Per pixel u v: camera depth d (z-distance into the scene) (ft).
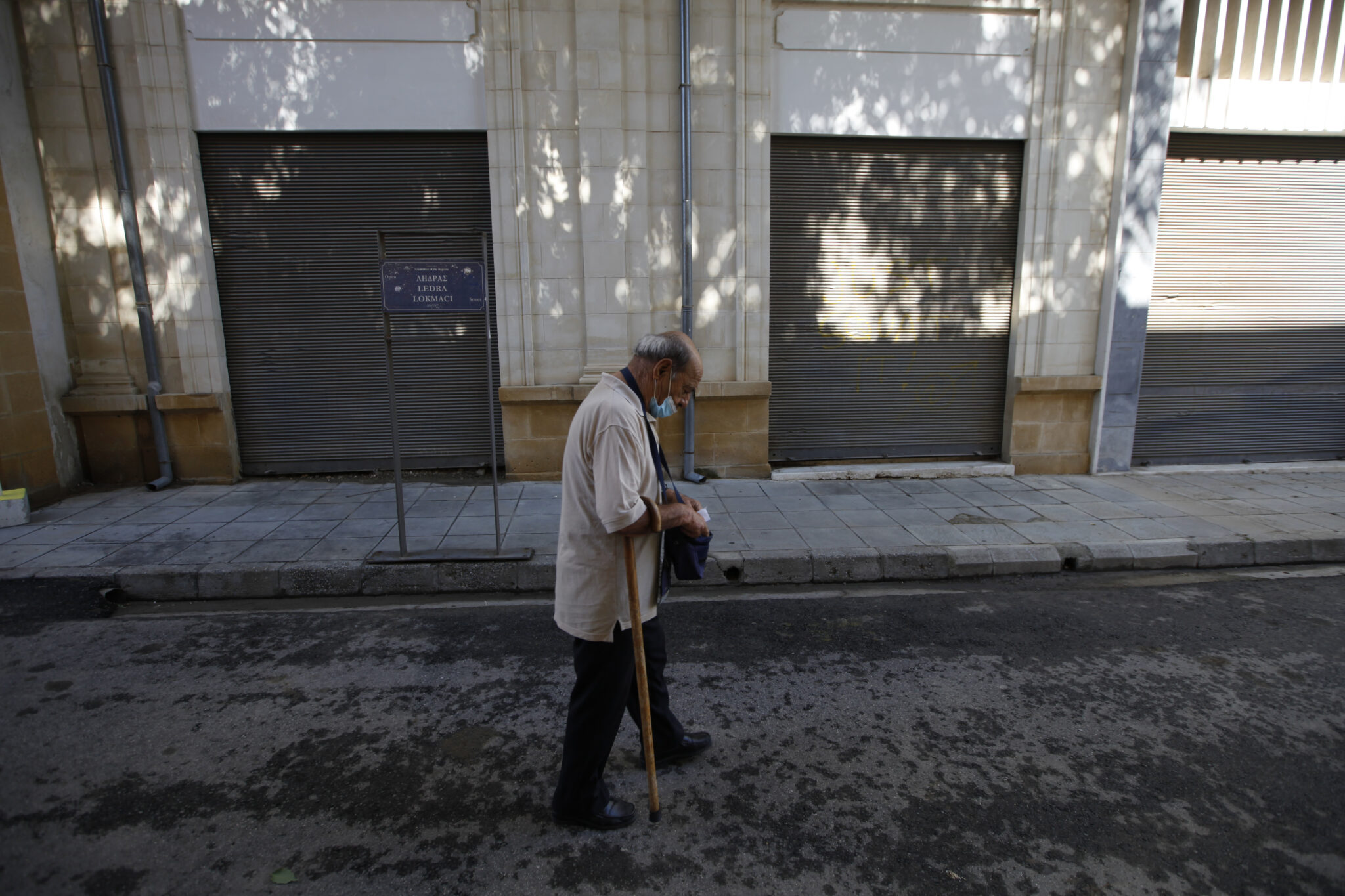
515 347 21.01
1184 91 22.22
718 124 20.65
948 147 22.02
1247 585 15.78
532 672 11.64
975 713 10.37
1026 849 7.59
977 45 21.25
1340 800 8.45
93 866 7.27
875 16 20.77
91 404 20.18
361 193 20.65
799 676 11.49
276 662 11.93
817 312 22.47
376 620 13.69
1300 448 24.98
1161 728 9.98
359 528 17.38
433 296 14.49
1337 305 24.41
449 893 6.96
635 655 7.53
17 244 18.66
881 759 9.21
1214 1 21.85
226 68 19.53
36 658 11.97
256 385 21.43
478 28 19.74
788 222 21.86
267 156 20.26
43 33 18.97
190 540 16.47
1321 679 11.46
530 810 8.23
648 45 20.16
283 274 20.89
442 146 20.53
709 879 7.15
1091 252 22.59
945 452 23.90
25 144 19.03
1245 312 24.14
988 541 17.02
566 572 7.43
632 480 6.95
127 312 20.35
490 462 22.39
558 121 20.13
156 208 19.85
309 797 8.42
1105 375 22.93
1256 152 23.22
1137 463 24.79
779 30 20.52
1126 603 14.66
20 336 18.67
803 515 18.90
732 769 8.98
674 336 7.39
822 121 21.08
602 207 20.44
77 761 9.07
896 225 22.27
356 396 21.77
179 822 7.95
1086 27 21.44
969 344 23.25
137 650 12.32
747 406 22.16
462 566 15.19
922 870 7.27
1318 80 22.56
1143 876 7.20
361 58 19.74
